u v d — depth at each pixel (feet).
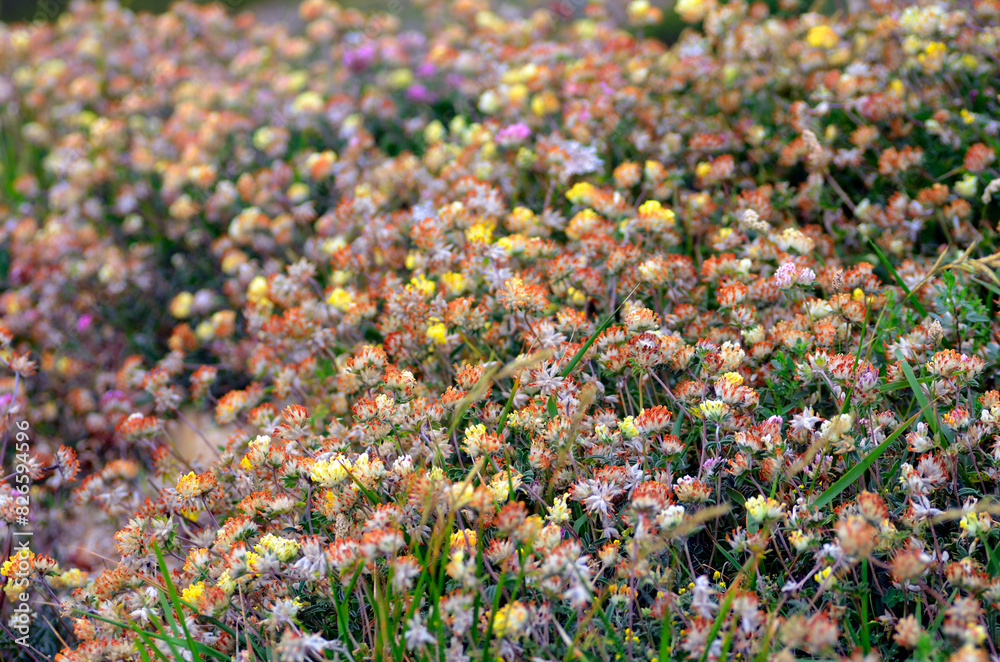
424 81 15.72
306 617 5.95
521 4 19.65
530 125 12.28
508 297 6.75
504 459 6.50
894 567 4.70
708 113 11.75
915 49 10.35
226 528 6.02
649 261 7.36
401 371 6.95
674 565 5.77
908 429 6.34
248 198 13.14
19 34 21.08
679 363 6.60
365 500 6.14
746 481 6.39
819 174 9.41
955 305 6.77
